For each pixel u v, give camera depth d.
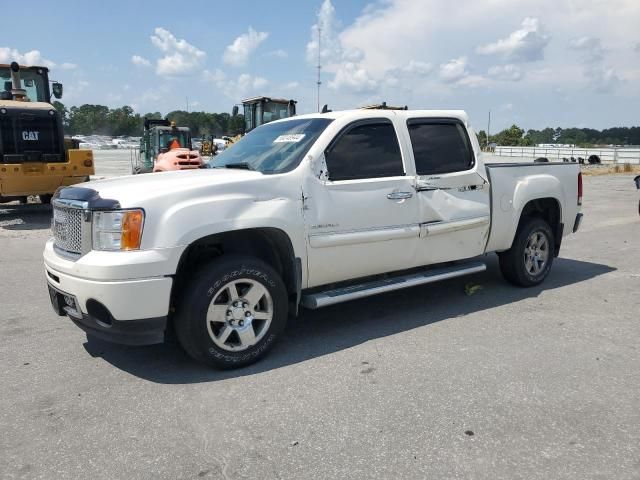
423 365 4.11
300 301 4.61
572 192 6.55
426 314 5.34
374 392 3.67
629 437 3.08
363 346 4.52
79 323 4.03
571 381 3.80
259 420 3.32
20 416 3.41
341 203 4.54
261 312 4.19
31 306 5.71
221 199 3.96
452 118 5.50
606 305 5.57
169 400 3.61
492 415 3.34
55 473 2.82
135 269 3.65
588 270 7.13
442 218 5.22
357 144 4.76
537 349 4.39
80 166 11.84
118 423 3.32
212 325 4.02
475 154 5.56
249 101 21.77
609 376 3.88
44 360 4.30
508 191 5.80
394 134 5.01
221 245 4.38
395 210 4.87
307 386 3.78
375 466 2.84
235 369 4.10
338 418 3.33
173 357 4.35
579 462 2.85
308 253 4.41
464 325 4.99
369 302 5.77
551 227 6.57
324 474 2.78
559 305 5.58
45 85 13.87
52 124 11.69
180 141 22.42
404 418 3.32
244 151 5.20
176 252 3.75
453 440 3.07
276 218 4.16
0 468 2.87
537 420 3.28
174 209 3.79
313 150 4.49
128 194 3.84
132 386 3.83
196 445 3.06
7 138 11.20
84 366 4.18
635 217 12.07
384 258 4.90
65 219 4.10
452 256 5.43
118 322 3.71
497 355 4.27
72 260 3.95
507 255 6.13
